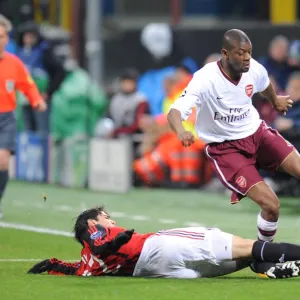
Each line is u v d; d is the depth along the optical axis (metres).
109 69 67.69
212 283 26.92
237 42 28.80
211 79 29.17
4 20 40.84
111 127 58.41
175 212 46.28
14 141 41.31
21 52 61.34
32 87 41.78
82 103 60.59
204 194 53.38
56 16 72.31
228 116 29.50
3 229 39.88
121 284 26.73
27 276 28.31
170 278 27.55
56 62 60.66
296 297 25.17
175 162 55.12
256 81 29.81
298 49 53.53
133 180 55.47
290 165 29.67
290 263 27.20
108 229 27.53
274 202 29.02
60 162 57.59
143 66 66.44
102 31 71.44
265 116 51.72
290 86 51.75
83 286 26.53
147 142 55.81
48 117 61.41
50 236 38.00
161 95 64.25
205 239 27.30
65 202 49.72
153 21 80.81
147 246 27.42
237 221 43.19
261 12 73.81
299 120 51.47
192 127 54.41
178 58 65.12
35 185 57.72
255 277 28.11
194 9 79.44
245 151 29.67
